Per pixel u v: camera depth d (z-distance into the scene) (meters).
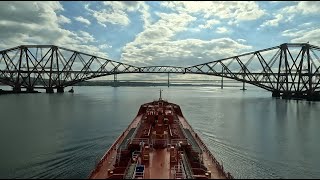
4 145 54.03
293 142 60.25
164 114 54.81
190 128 57.53
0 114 102.69
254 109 131.88
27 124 79.75
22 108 123.88
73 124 80.06
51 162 43.53
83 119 90.44
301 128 78.25
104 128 73.50
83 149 51.38
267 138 63.94
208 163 34.47
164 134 38.28
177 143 37.84
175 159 31.00
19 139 59.47
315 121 92.62
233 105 154.75
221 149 53.50
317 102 178.00
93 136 62.94
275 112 119.06
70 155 47.47
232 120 92.81
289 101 189.00
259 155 49.84
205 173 29.89
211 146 55.69
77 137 61.81
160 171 28.69
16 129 71.50
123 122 84.12
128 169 29.11
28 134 64.94
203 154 38.22
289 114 112.00
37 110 116.38
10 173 38.62
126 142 38.84
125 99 195.88
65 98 193.38
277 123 87.31
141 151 32.88
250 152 51.75
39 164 42.50
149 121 53.47
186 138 41.28
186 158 32.34
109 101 173.38
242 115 107.38
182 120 67.94
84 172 39.22
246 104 162.62
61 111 113.25
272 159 47.41
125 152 35.81
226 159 47.09
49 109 120.56
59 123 82.00
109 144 55.31
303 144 58.47
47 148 51.97
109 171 30.02
